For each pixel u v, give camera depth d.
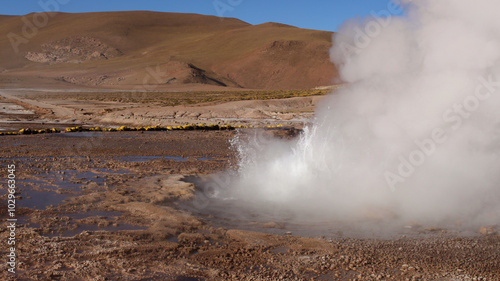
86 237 7.07
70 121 37.97
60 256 6.31
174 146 20.62
